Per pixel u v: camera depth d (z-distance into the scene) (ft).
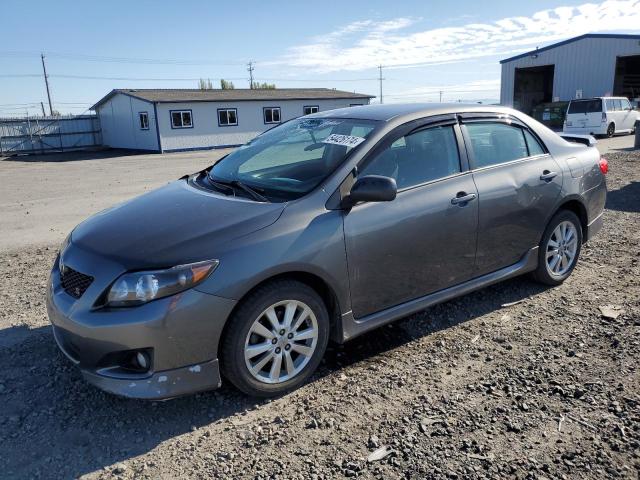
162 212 11.19
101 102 119.55
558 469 8.34
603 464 8.41
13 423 9.95
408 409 10.07
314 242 10.44
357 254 11.09
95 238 10.65
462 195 12.73
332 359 12.10
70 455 9.08
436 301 12.84
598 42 103.50
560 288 15.81
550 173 14.82
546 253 15.29
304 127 14.01
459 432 9.32
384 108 13.57
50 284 10.90
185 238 9.82
